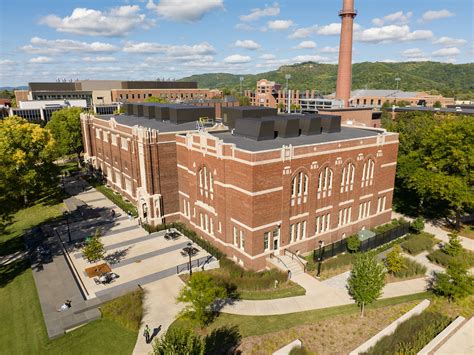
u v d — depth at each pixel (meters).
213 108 56.22
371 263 27.67
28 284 33.91
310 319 28.27
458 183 42.69
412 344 25.36
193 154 41.97
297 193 37.22
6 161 46.78
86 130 73.38
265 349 24.92
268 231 35.59
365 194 44.84
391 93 160.88
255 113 47.78
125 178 57.88
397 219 50.41
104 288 32.97
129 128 51.84
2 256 40.19
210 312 29.12
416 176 47.66
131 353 24.94
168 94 162.75
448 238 44.25
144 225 46.66
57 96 142.50
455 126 45.25
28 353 25.30
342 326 27.50
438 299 31.11
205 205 41.72
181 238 43.97
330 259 38.19
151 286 33.47
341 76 90.62
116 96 148.62
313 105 156.88
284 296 31.39
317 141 40.31
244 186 34.09
